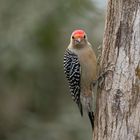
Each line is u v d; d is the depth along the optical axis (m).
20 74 17.31
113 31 9.58
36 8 17.09
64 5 17.12
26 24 16.91
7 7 17.19
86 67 10.77
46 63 17.41
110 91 9.52
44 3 17.09
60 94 18.06
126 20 9.45
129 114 9.30
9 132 18.16
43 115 18.16
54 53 17.42
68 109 17.47
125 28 9.45
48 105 18.12
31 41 17.06
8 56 16.94
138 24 9.36
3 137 18.16
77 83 10.96
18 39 16.92
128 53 9.39
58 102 18.08
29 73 17.36
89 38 16.67
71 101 17.97
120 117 9.36
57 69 17.64
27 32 16.92
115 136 9.37
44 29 17.00
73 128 16.92
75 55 10.88
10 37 16.95
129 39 9.40
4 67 17.12
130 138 9.27
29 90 17.84
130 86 9.32
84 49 10.80
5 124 18.20
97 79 9.88
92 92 10.91
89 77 10.76
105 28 9.77
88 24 16.94
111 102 9.47
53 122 17.66
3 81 17.48
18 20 17.03
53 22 17.03
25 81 17.55
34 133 17.58
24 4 17.19
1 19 17.12
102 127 9.56
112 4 9.63
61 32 17.12
